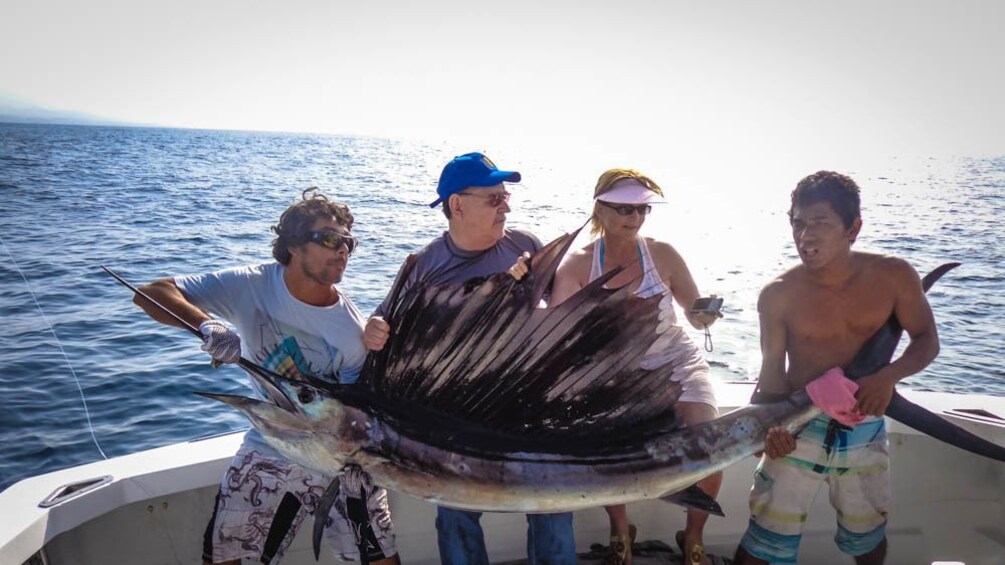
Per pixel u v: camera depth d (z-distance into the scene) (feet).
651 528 9.58
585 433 6.62
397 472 6.45
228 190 96.22
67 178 117.29
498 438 6.59
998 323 33.32
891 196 112.47
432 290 6.48
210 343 6.11
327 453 6.36
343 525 7.59
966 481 9.16
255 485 7.40
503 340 6.48
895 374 7.22
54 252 45.19
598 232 8.64
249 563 8.50
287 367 7.27
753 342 25.14
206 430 19.26
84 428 19.30
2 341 25.94
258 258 44.73
